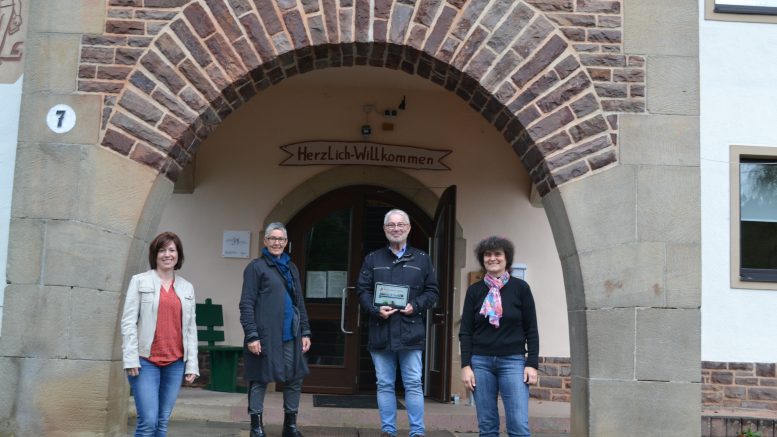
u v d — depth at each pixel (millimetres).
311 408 8344
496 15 6805
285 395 6953
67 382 6348
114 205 6531
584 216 6691
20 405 6320
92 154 6555
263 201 10219
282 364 6621
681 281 6633
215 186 10219
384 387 6328
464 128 10414
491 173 10367
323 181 10250
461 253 10250
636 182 6711
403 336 6254
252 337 6539
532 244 10273
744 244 8062
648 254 6648
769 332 7906
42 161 6539
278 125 10320
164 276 5641
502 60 6777
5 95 7148
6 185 7035
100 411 6352
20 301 6402
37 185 6520
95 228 6492
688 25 6863
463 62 6770
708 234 7922
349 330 10188
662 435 6512
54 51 6652
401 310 6266
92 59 6656
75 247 6461
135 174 6566
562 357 10094
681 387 6543
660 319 6586
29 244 6457
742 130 7941
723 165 7922
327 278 10320
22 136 6566
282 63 6867
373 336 6332
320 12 6734
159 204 6789
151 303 5508
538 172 7020
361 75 9836
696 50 6840
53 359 6355
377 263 6434
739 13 7988
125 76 6645
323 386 10148
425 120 10406
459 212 10305
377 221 10617
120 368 6582
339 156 10266
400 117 10383
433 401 9695
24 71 6648
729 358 7887
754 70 7965
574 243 6680
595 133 6742
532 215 10320
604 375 6570
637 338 6578
